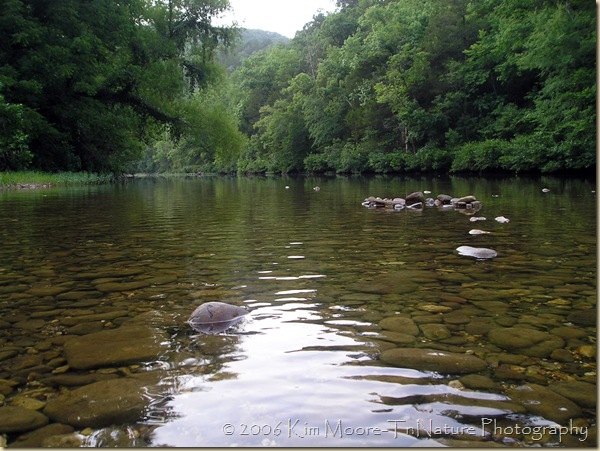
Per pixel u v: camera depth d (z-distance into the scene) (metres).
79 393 1.67
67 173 23.09
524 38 22.52
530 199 10.26
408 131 33.34
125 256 4.25
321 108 44.25
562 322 2.35
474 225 6.16
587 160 18.09
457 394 1.63
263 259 4.04
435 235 5.34
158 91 25.86
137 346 2.09
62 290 3.07
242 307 2.59
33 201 11.35
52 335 2.25
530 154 20.52
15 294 2.98
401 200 9.55
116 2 23.88
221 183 27.66
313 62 57.50
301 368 1.84
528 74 26.59
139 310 2.62
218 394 1.64
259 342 2.12
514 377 1.75
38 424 1.48
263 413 1.51
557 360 1.90
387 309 2.59
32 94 20.72
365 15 43.34
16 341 2.17
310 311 2.57
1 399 1.63
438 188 15.58
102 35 23.42
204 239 5.23
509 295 2.85
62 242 5.09
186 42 29.09
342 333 2.22
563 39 17.12
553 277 3.28
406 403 1.57
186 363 1.90
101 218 7.61
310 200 11.58
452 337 2.16
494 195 11.71
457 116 30.92
